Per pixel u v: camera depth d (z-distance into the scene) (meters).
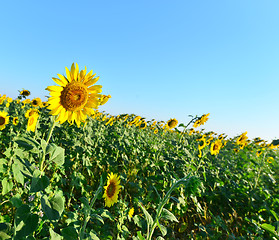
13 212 3.49
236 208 6.12
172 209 4.93
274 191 7.82
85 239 2.45
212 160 9.98
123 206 3.67
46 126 6.93
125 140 7.88
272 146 10.01
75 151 5.25
